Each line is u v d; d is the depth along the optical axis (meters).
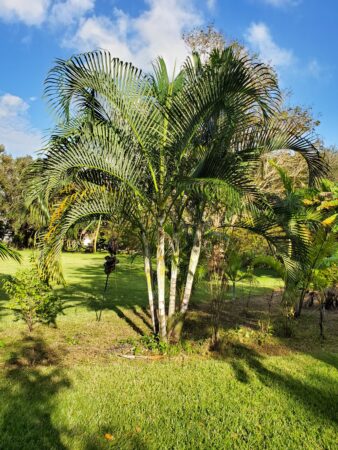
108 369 4.57
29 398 3.61
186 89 4.89
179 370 4.71
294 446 3.08
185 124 4.89
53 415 3.30
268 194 5.69
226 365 5.01
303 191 8.52
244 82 4.50
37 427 3.11
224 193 3.99
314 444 3.14
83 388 3.93
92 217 5.48
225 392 4.10
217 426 3.33
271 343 6.43
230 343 6.16
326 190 9.15
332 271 7.74
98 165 4.95
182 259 7.07
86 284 12.24
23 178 4.75
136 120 5.16
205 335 6.57
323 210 8.55
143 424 3.28
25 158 29.97
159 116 5.22
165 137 5.18
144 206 5.61
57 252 4.82
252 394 4.09
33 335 6.01
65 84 4.92
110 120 5.51
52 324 6.79
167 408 3.62
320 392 4.28
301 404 3.91
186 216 7.29
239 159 5.04
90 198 5.17
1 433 2.98
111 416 3.38
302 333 7.39
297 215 6.05
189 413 3.55
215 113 5.16
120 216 5.48
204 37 14.69
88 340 5.90
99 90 5.04
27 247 28.55
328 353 5.98
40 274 5.22
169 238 6.27
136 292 11.12
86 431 3.10
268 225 5.67
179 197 5.86
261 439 3.17
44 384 3.97
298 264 5.76
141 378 4.35
